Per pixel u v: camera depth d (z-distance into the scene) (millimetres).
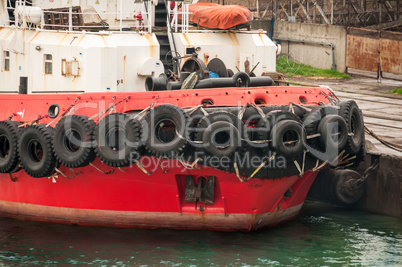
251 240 26594
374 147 33406
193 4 34594
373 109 49562
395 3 73375
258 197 25969
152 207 26844
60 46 27750
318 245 26234
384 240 26984
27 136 26516
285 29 74750
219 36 31031
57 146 25844
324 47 69688
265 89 25922
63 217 28406
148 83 27766
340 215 30688
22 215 29531
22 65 29266
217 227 27078
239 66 31219
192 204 26641
